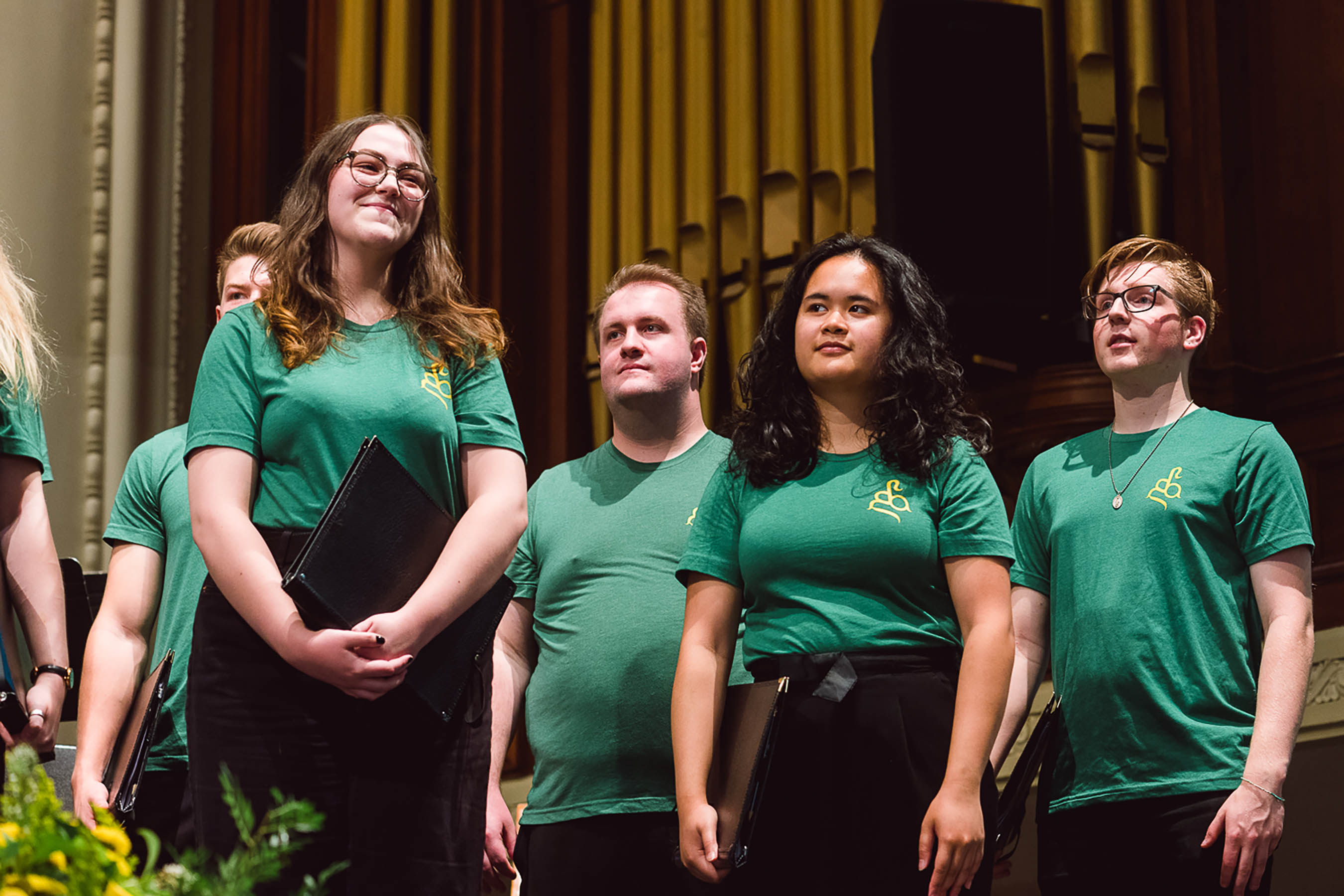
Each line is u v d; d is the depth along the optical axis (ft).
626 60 31.12
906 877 10.11
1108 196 26.03
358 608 9.31
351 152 11.03
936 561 10.94
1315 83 24.90
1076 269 25.94
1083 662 12.80
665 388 13.94
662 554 13.32
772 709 10.28
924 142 23.95
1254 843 11.47
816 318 11.74
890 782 10.27
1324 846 18.40
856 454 11.46
